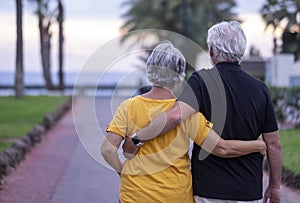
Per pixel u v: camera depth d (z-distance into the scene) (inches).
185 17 1082.7
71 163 385.4
